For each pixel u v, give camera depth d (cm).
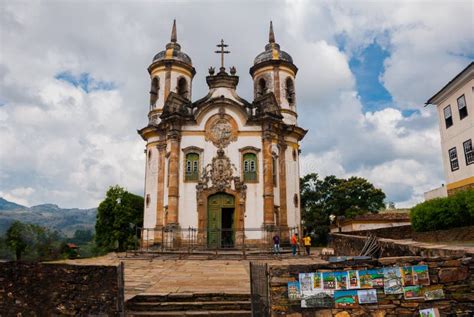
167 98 3016
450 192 2747
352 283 743
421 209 1948
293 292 751
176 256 2292
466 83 2536
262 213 2788
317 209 4797
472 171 2514
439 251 829
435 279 734
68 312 949
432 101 2927
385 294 734
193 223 2791
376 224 3525
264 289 801
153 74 3447
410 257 748
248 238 2745
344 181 4947
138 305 1084
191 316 1028
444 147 2825
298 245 2673
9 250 4906
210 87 3139
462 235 1667
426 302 726
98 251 5322
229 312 1046
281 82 3328
